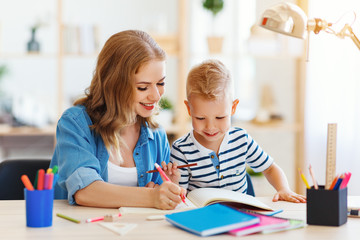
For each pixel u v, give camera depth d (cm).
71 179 124
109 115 138
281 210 119
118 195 121
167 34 316
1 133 301
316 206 105
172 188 119
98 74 140
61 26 304
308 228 103
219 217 102
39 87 360
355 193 251
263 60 345
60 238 95
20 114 313
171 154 157
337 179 106
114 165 143
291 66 334
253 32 314
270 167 159
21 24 355
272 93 334
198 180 154
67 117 139
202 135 145
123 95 135
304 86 303
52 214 107
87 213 116
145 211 115
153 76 134
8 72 355
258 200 130
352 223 108
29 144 330
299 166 310
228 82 142
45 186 104
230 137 156
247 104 348
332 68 269
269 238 95
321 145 286
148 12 369
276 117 323
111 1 366
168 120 317
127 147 146
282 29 119
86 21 363
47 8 357
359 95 248
